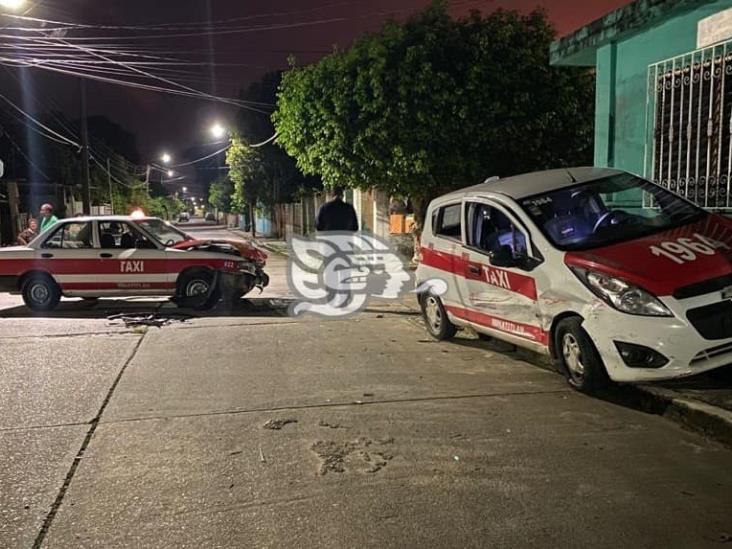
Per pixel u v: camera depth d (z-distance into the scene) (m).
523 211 6.57
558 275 5.87
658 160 8.08
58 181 39.00
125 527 3.69
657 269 5.30
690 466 4.32
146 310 11.34
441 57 13.20
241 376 6.83
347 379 6.62
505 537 3.48
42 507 3.96
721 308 5.10
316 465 4.48
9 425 5.44
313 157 14.91
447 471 4.34
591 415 5.34
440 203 8.26
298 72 15.12
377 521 3.69
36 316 10.84
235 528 3.65
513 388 6.15
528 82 13.34
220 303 11.82
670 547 3.35
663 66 7.98
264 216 46.97
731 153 6.95
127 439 5.05
